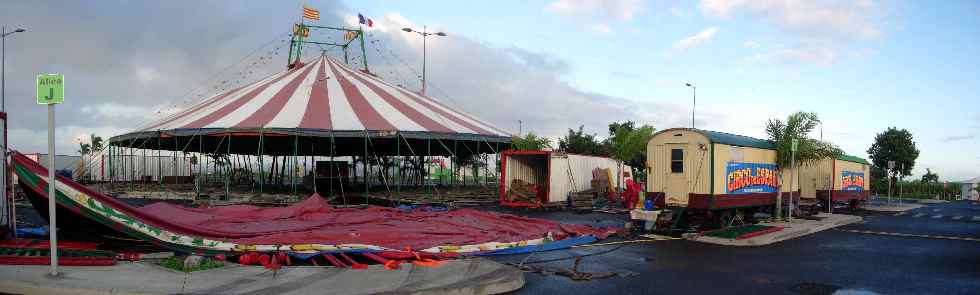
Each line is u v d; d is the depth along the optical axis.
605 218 19.08
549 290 8.22
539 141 42.47
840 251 12.27
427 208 20.66
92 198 10.28
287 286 7.42
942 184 51.41
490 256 11.08
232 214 16.25
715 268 10.07
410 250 10.30
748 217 17.88
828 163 23.53
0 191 10.81
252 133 25.59
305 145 40.88
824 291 8.40
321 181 29.92
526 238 12.83
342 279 7.89
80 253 9.38
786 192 19.42
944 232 16.55
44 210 10.73
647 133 38.72
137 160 43.47
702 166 15.10
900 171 53.78
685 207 15.26
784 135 18.33
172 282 7.54
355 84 32.88
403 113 30.11
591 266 10.11
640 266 10.18
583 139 48.59
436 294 7.35
